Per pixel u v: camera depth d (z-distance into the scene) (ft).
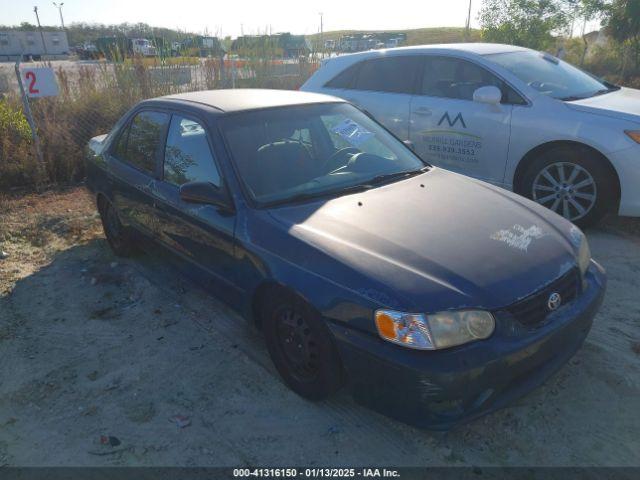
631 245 15.75
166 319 12.91
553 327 8.30
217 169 10.97
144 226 13.80
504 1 57.00
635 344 10.94
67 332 12.55
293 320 9.41
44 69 24.16
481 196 10.99
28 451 8.95
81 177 25.93
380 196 10.68
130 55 32.53
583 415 9.12
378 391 8.07
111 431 9.30
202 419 9.48
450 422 7.75
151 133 13.60
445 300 7.74
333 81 22.21
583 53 62.03
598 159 15.67
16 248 17.66
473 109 17.98
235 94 13.21
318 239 9.12
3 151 24.77
